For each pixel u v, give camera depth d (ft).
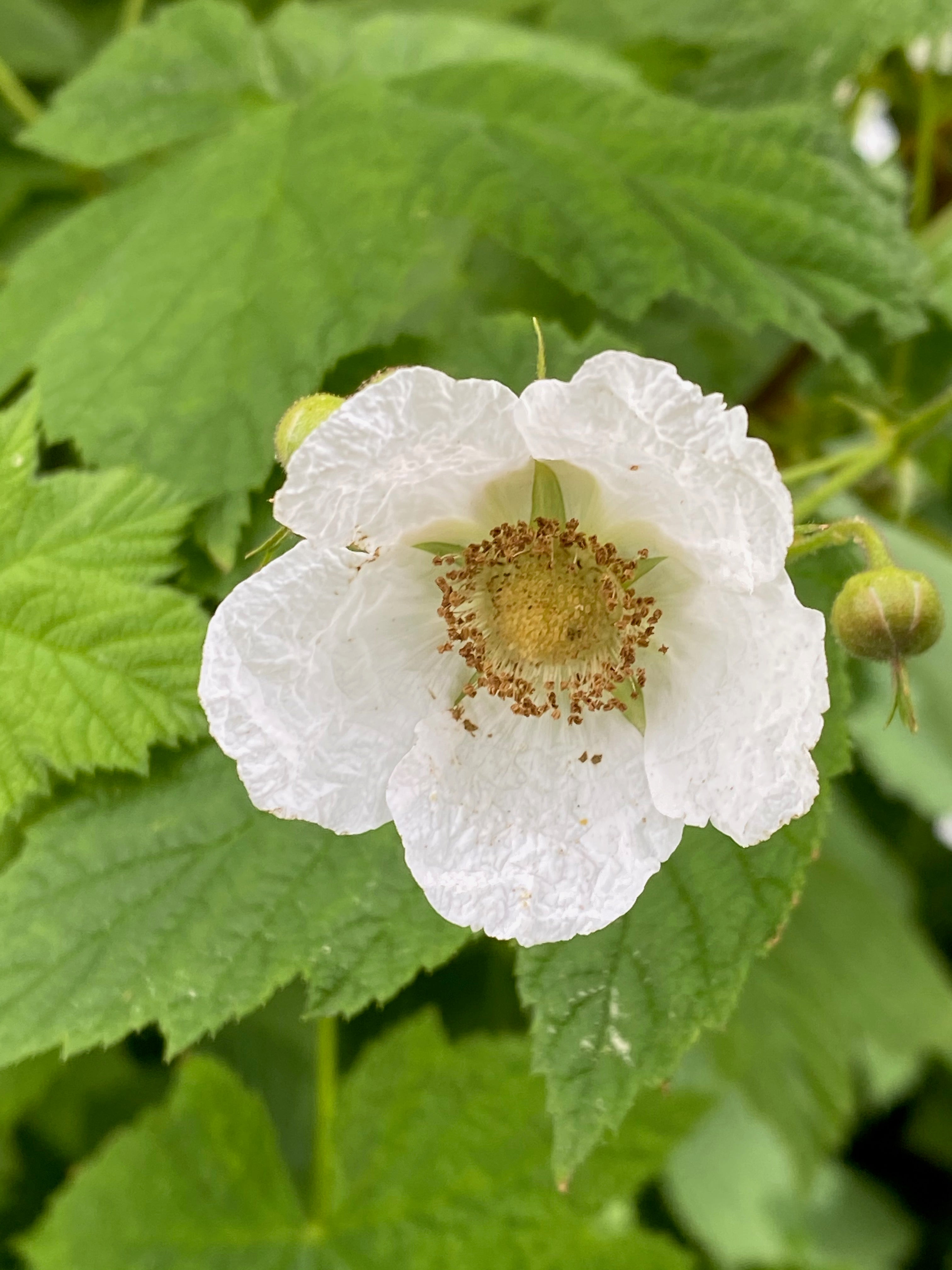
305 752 0.50
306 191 0.61
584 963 0.51
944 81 0.76
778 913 0.51
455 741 0.53
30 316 0.64
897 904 0.99
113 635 0.55
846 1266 0.94
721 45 0.74
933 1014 0.82
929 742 0.96
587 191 0.61
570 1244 0.66
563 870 0.52
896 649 0.51
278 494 0.47
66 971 0.53
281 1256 0.67
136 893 0.54
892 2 0.71
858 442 0.82
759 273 0.61
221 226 0.61
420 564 0.54
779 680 0.48
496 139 0.62
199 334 0.59
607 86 0.64
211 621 0.48
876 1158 1.30
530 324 0.59
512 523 0.54
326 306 0.58
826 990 0.81
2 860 0.60
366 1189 0.68
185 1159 0.68
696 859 0.52
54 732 0.55
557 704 0.54
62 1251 0.66
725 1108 1.23
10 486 0.56
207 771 0.56
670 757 0.52
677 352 0.75
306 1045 0.78
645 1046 0.50
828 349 0.60
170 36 0.69
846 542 0.56
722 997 0.50
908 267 0.63
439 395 0.47
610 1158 0.67
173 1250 0.67
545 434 0.48
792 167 0.63
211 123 0.67
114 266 0.63
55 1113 0.85
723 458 0.46
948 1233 1.25
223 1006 0.52
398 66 0.69
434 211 0.60
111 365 0.59
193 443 0.57
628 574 0.54
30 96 0.80
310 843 0.55
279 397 0.57
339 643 0.50
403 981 0.53
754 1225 1.18
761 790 0.48
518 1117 0.67
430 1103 0.68
